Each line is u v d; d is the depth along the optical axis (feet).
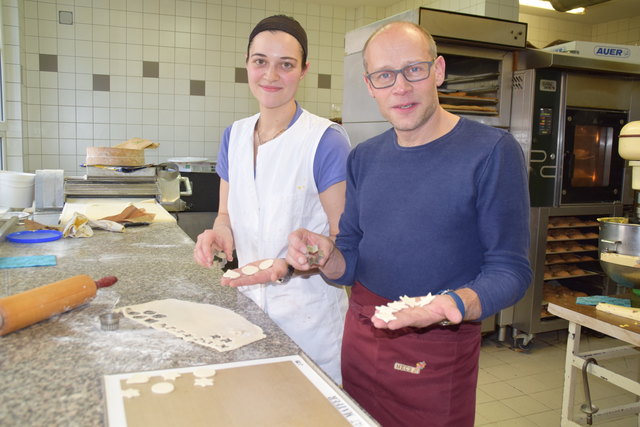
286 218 4.21
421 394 3.61
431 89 3.32
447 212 3.39
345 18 17.13
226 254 4.34
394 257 3.63
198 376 2.49
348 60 9.63
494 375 8.74
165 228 6.82
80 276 3.57
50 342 2.88
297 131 4.19
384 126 8.71
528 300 9.61
